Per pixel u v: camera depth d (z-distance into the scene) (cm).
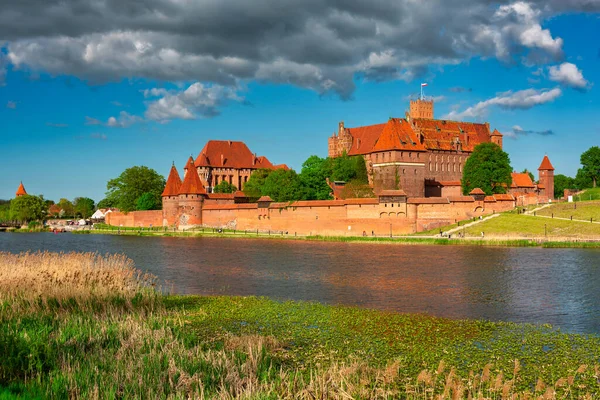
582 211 10275
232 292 4253
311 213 11056
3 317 2816
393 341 2720
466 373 2233
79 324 2695
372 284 4588
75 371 2041
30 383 1906
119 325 2659
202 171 18875
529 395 1922
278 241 9850
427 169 15162
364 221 10294
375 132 15675
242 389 1908
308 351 2547
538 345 2631
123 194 17250
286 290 4325
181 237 11681
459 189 13800
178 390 1903
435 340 2738
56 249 8862
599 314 3356
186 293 4225
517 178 15888
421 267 5666
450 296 3997
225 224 12788
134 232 13525
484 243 8312
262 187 13325
